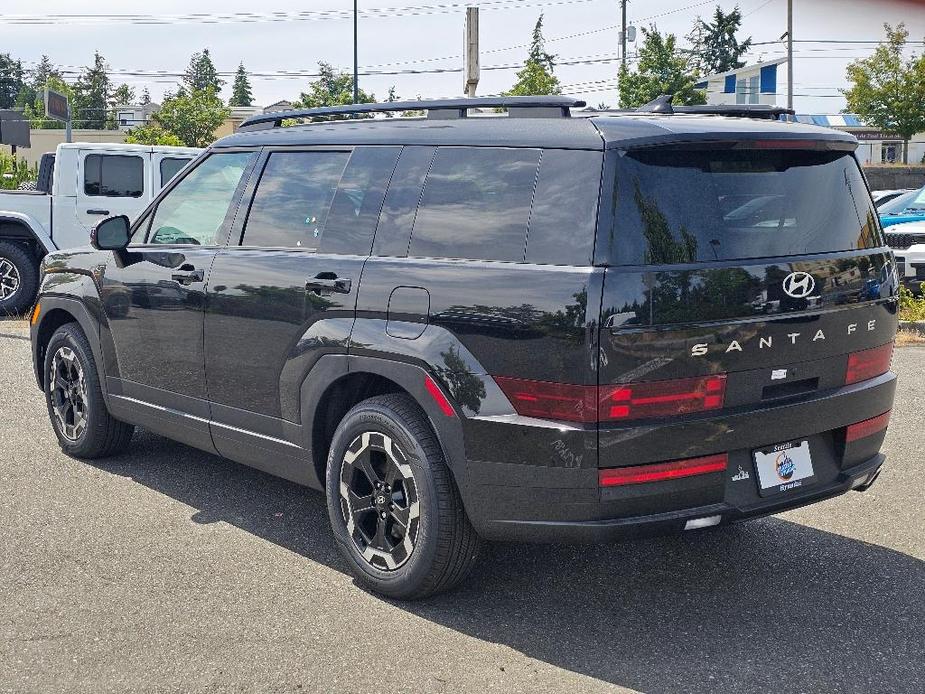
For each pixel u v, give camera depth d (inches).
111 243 199.3
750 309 137.5
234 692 128.2
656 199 134.8
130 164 490.3
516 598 158.9
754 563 174.6
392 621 149.6
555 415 134.2
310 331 164.7
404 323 151.0
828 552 179.6
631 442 132.0
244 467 228.1
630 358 130.3
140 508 199.2
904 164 1699.1
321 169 175.6
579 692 128.8
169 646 140.4
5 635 143.2
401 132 165.5
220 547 178.9
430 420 146.9
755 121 152.1
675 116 150.0
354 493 159.9
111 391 216.5
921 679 132.7
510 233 142.9
